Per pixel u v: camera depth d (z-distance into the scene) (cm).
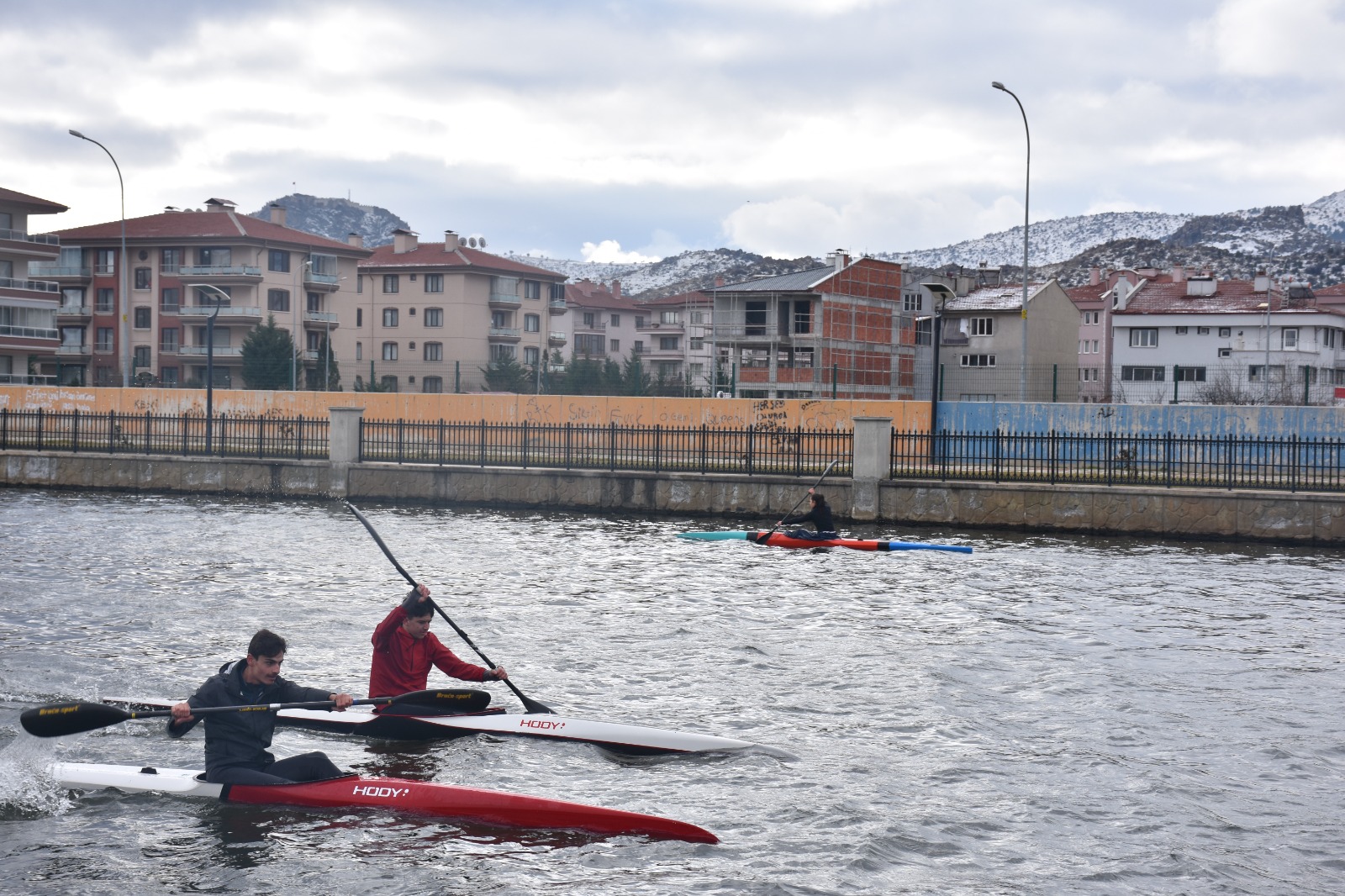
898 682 1320
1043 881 789
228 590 1859
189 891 761
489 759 1032
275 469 3594
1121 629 1644
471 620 1652
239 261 7519
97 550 2317
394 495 3497
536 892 764
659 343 11356
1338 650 1514
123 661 1355
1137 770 1018
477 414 4194
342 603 1766
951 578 2106
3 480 3838
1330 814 918
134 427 4494
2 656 1369
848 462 3609
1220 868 814
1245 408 3391
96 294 7825
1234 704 1243
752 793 951
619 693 1259
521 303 9312
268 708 923
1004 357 7156
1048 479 3069
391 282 8850
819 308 7094
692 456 3803
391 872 793
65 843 833
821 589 1967
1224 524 2736
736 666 1391
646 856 822
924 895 765
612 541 2622
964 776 998
